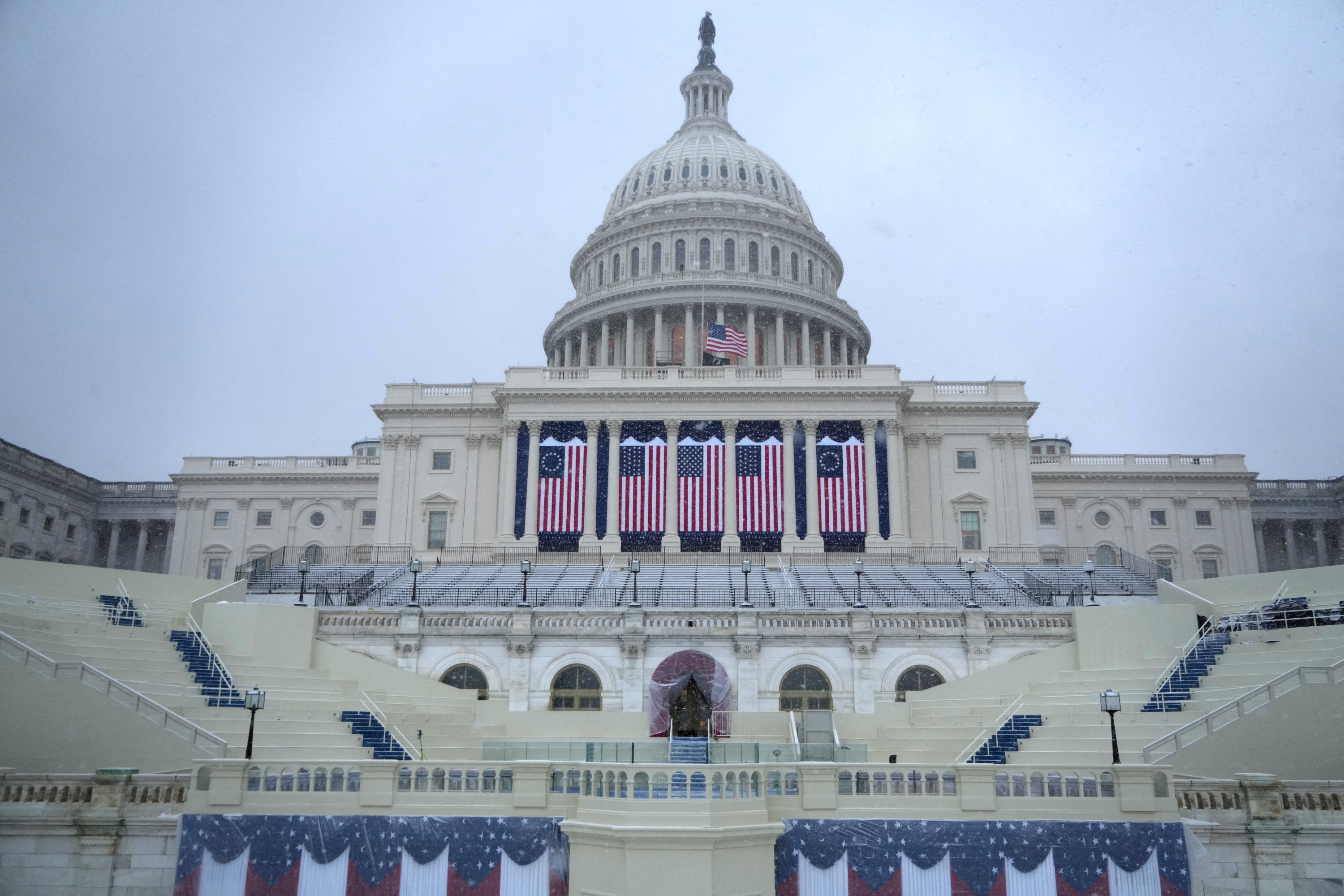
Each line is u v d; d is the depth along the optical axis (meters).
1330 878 23.69
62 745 29.11
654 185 108.44
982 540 71.56
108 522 97.75
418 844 24.09
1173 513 89.00
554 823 24.19
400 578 57.50
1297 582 44.03
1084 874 23.97
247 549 92.44
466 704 40.41
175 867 23.59
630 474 70.25
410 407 74.88
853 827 24.39
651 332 97.19
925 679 43.03
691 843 22.19
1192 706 33.94
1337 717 29.31
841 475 69.81
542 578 57.28
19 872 23.38
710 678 40.19
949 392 74.88
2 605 37.47
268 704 35.09
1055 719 35.78
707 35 125.38
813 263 105.81
